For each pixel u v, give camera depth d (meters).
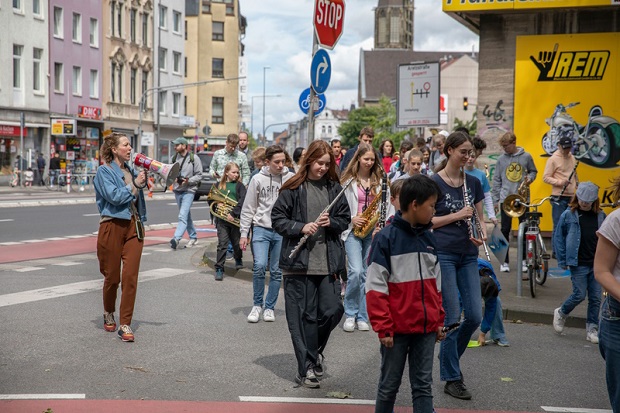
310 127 10.41
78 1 52.16
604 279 4.40
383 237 5.05
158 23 64.31
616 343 4.48
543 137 15.16
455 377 6.31
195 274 13.06
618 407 4.52
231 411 5.73
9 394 6.00
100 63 54.94
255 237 9.23
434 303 5.07
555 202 12.14
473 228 6.44
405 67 20.61
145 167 8.02
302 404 5.97
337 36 10.62
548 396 6.41
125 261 8.09
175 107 68.19
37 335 8.09
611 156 14.78
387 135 135.75
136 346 7.75
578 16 14.85
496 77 15.39
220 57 82.12
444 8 14.96
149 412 5.64
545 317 9.63
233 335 8.43
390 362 5.09
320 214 6.68
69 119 46.06
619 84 14.70
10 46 45.28
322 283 6.70
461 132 6.41
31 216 24.61
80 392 6.11
